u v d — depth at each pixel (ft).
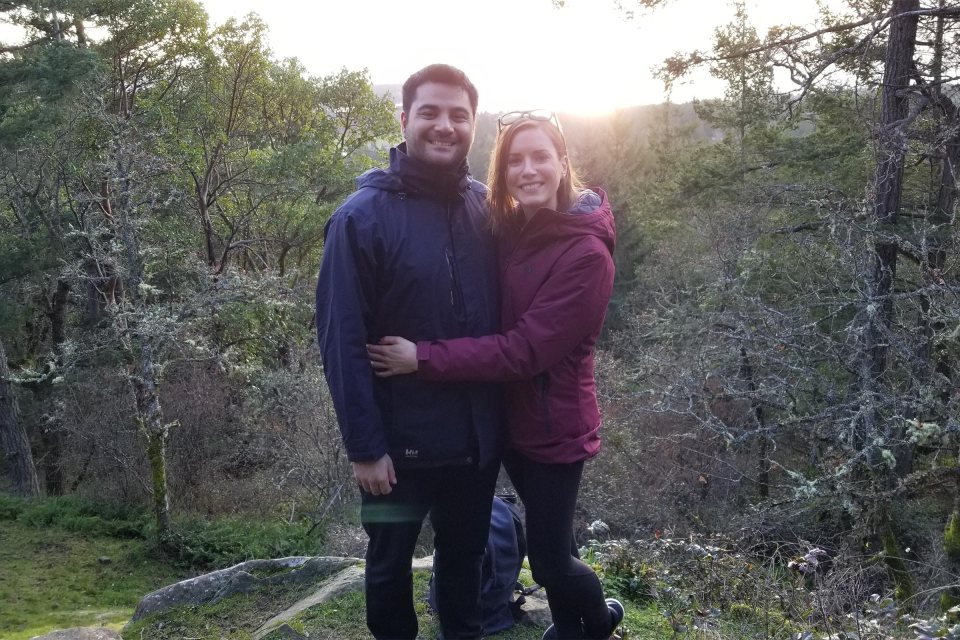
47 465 49.57
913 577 25.09
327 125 72.64
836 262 31.30
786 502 26.96
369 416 6.92
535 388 7.46
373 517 7.59
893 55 33.68
